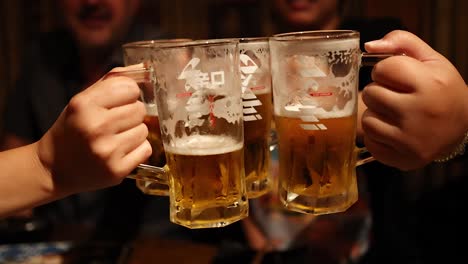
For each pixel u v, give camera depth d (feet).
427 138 2.34
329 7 5.82
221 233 5.82
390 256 5.09
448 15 7.95
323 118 2.37
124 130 2.50
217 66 2.36
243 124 2.68
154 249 4.59
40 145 2.66
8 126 7.54
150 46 2.80
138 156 2.53
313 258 4.77
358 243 5.00
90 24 6.97
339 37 2.31
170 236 6.03
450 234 6.36
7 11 10.11
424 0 7.97
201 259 4.38
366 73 2.92
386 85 2.35
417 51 2.45
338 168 2.44
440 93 2.26
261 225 5.40
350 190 2.52
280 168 2.60
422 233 6.44
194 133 2.39
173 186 2.50
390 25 4.14
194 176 2.40
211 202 2.43
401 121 2.31
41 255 4.41
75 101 2.43
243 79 2.73
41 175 2.65
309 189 2.46
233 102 2.40
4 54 10.20
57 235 5.00
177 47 2.35
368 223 5.10
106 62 7.12
